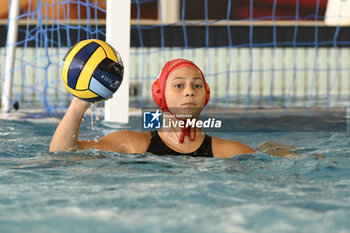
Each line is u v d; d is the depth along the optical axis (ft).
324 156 24.39
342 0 90.43
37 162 21.83
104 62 23.08
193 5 108.27
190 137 23.67
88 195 15.99
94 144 23.93
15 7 52.47
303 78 87.56
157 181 18.17
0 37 83.05
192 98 22.41
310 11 109.50
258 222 13.04
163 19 93.81
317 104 67.67
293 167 21.43
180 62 23.04
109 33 40.63
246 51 87.40
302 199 15.85
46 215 13.64
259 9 110.63
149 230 12.34
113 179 18.49
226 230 12.37
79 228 12.50
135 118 46.98
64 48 80.28
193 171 20.04
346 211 14.25
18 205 14.78
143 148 23.77
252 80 87.15
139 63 85.71
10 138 32.81
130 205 14.76
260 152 24.77
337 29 87.35
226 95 82.38
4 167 20.90
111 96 23.70
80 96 22.89
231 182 18.24
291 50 87.71
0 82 80.23
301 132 40.14
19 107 58.54
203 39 86.84
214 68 87.15
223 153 23.65
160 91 23.06
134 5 107.65
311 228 12.59
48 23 80.33
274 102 71.05
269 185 17.97
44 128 39.06
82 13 92.94
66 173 19.54
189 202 15.17
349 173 20.52
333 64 87.71
